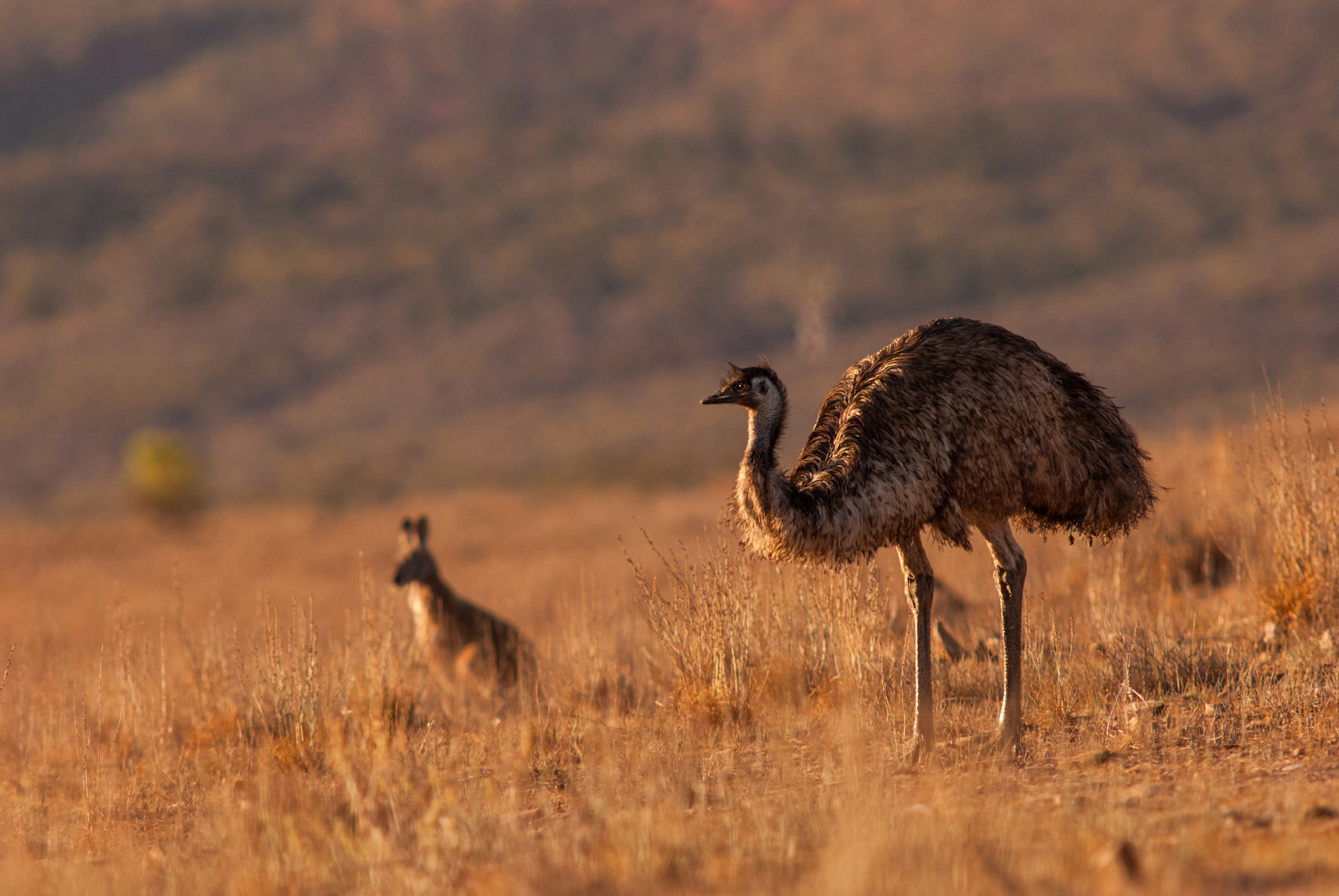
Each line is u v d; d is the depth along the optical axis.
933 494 27.80
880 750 28.61
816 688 33.53
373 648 36.72
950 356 28.58
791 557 27.66
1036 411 28.72
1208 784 23.92
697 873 20.80
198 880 23.03
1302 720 27.47
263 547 116.69
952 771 26.81
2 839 28.75
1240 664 32.06
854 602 34.66
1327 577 35.50
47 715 37.94
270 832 24.56
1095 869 18.78
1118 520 30.36
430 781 26.20
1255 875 18.48
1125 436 30.39
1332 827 20.48
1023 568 28.67
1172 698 30.67
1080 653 34.03
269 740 33.34
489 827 23.67
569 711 35.56
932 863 19.56
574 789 28.09
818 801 24.42
